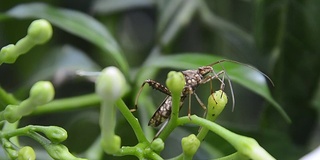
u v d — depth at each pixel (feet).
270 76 1.14
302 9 1.11
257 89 0.96
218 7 1.24
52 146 0.80
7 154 0.81
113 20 1.28
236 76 0.97
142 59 1.31
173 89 0.79
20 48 0.81
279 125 1.12
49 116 1.26
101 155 1.04
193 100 1.20
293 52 1.12
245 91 1.24
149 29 1.32
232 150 1.06
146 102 1.07
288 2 1.11
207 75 0.93
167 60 1.04
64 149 0.80
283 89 1.13
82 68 1.17
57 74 1.17
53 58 1.18
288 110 1.13
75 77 1.17
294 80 1.13
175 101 0.80
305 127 1.14
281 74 1.13
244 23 1.25
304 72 1.12
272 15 1.11
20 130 0.81
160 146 0.80
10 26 1.24
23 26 1.24
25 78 1.26
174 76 0.79
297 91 1.13
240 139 0.76
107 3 1.25
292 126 1.13
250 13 1.24
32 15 1.05
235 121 1.23
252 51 1.23
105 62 1.27
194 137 0.79
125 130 1.08
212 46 1.25
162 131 0.82
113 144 0.73
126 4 1.25
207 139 1.06
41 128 0.80
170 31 1.19
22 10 1.05
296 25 1.12
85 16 1.06
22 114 0.79
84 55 1.19
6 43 1.26
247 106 1.24
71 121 1.25
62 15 1.05
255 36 1.13
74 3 1.25
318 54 1.12
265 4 1.11
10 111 0.79
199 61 1.02
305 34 1.12
